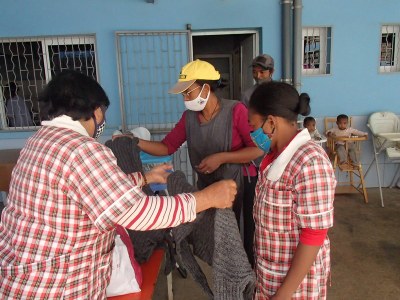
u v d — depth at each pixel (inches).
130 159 64.8
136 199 35.4
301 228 44.5
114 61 157.5
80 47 160.6
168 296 85.7
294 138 45.3
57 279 36.5
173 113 161.9
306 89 167.3
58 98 38.4
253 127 49.5
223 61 221.6
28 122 162.7
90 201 35.1
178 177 51.1
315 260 47.9
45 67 160.1
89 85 39.6
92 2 152.7
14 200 38.3
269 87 46.7
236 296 47.2
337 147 159.5
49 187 35.4
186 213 38.3
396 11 162.6
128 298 53.2
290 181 44.9
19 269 36.1
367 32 163.6
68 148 36.0
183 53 157.8
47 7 152.0
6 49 158.9
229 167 71.2
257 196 51.3
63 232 36.0
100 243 39.2
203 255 53.4
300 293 48.5
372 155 173.9
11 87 159.8
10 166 100.1
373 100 169.6
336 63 165.5
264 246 50.2
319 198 42.3
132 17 154.7
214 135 70.7
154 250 66.1
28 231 36.2
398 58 170.9
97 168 35.5
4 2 150.6
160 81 159.5
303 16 160.7
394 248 115.3
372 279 98.3
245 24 157.4
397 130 165.6
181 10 155.1
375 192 169.8
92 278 39.3
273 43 159.5
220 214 46.2
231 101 71.4
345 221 137.3
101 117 42.8
